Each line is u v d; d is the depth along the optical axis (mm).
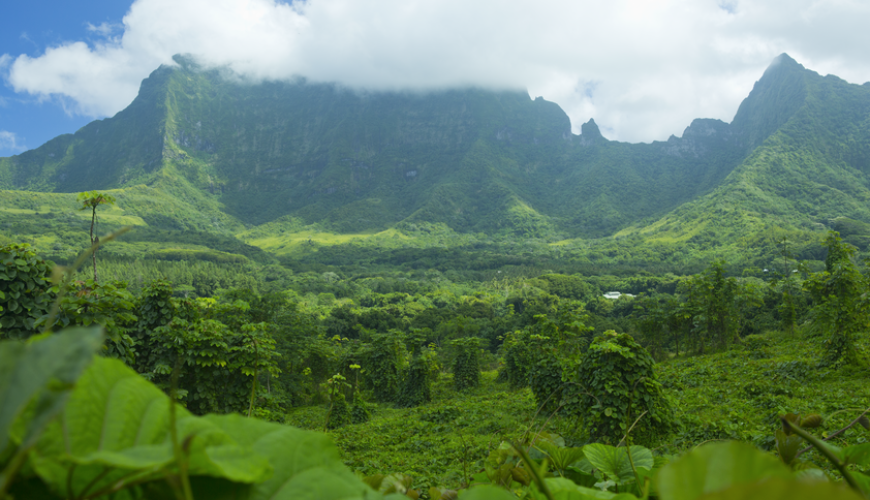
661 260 132375
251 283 98500
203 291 91750
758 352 18516
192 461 408
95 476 387
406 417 15172
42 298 6160
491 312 79188
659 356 27562
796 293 35188
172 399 371
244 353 9438
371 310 66938
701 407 10477
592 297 94062
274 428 551
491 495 607
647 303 28859
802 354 16031
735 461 352
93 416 412
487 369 36219
